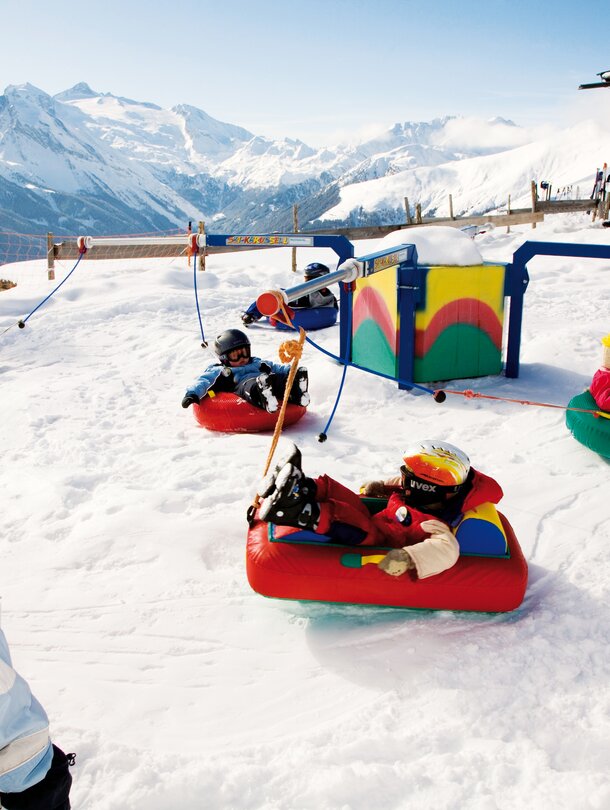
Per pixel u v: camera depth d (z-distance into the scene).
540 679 3.36
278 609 4.03
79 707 3.31
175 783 2.81
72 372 9.45
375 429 6.88
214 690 3.43
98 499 5.34
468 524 3.82
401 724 3.14
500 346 8.36
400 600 3.79
